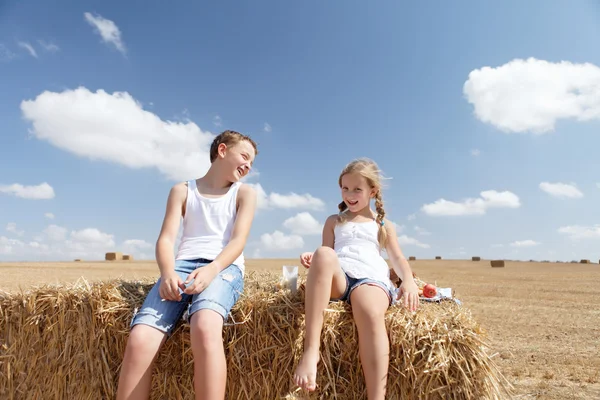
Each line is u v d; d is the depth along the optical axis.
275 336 2.92
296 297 3.04
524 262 54.88
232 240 3.16
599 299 12.41
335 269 2.88
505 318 8.70
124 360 2.65
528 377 4.62
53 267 27.84
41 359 3.12
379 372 2.67
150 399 2.94
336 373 2.90
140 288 3.31
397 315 2.91
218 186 3.54
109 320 3.00
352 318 2.93
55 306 3.10
